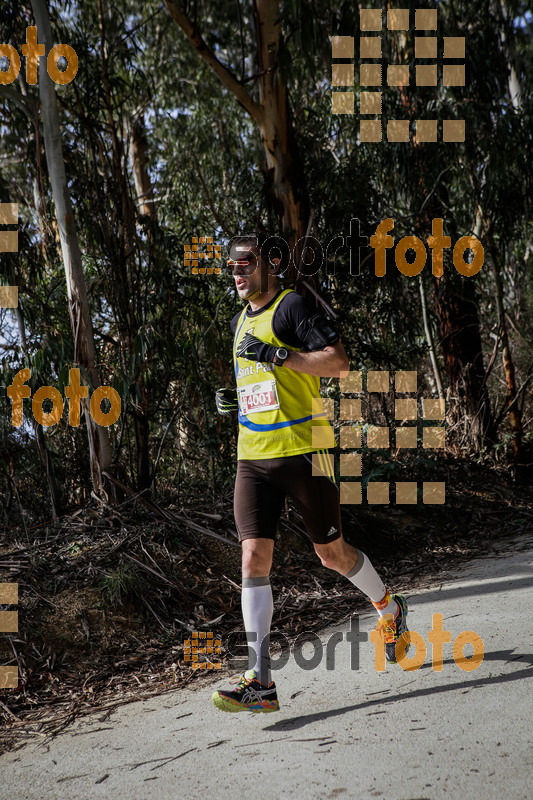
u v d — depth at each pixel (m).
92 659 3.96
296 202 6.68
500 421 8.73
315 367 2.96
